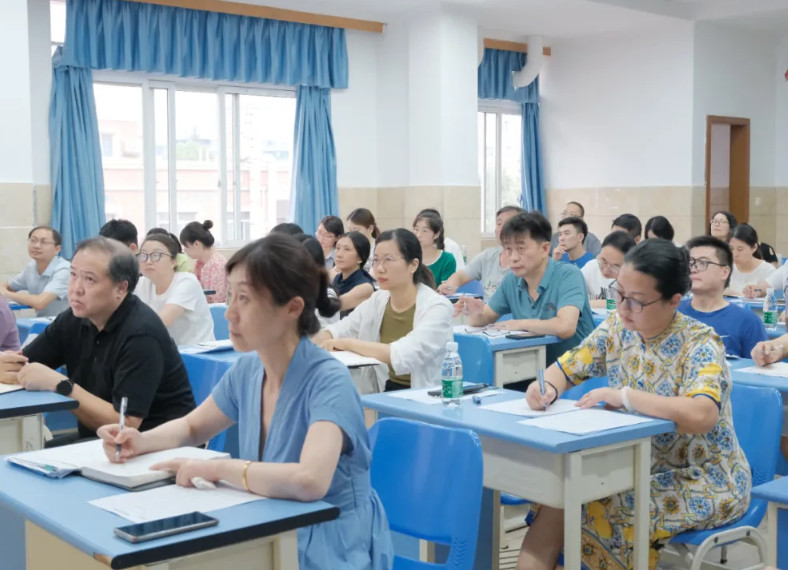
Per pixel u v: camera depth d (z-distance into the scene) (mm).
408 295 3438
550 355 4020
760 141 9766
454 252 6914
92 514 1517
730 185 9734
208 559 1446
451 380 2631
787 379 2986
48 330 2852
